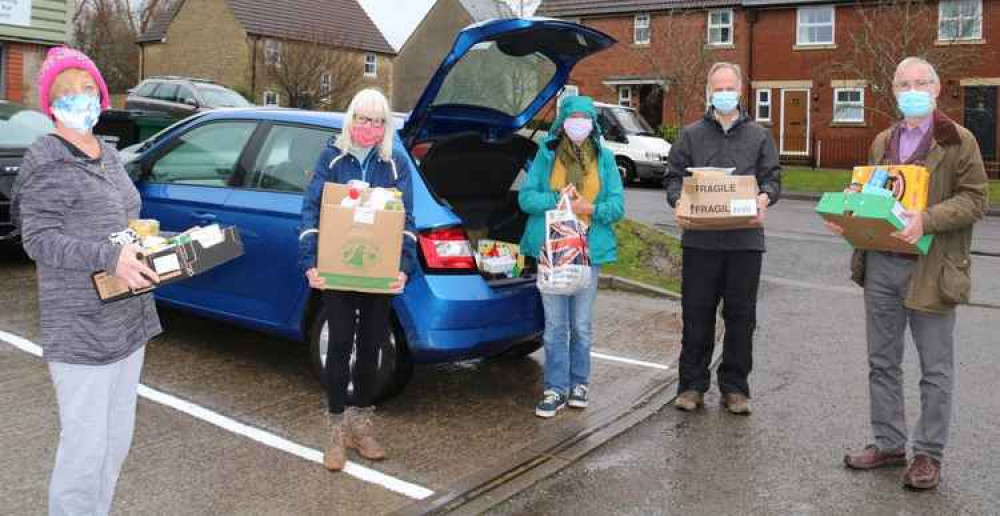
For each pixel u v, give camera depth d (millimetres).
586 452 4555
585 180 4992
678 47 26031
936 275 4023
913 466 4176
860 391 5688
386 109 4074
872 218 3855
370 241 3875
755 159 5000
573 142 4980
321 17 39812
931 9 24938
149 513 3615
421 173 4863
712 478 4254
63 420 2875
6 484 3771
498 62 4988
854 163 26875
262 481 3979
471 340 4781
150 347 5941
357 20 41781
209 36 36969
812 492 4090
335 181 4102
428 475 4152
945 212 3869
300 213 5004
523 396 5434
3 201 7508
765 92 28266
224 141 5688
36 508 3572
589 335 5152
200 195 5578
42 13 13305
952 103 25109
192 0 37469
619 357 6379
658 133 25359
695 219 4770
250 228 5238
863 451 4422
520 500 3971
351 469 4176
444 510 3809
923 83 4031
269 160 5375
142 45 39750
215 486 3902
